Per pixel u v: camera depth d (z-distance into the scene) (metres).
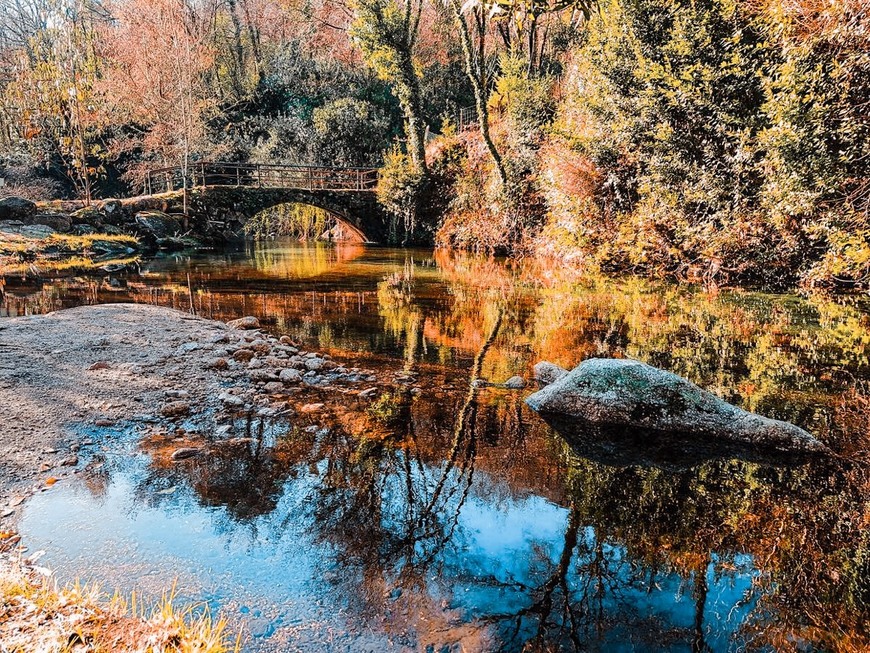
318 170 23.78
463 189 19.41
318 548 2.59
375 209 21.72
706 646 2.06
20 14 36.12
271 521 2.80
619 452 3.75
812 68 8.21
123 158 26.92
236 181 24.19
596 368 4.50
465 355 6.09
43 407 4.05
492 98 19.94
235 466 3.38
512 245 16.78
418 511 2.95
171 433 3.83
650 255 11.62
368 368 5.60
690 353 6.01
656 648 2.04
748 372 5.31
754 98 9.65
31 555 2.44
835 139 8.09
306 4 29.56
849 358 5.77
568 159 13.45
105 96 21.55
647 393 4.26
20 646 1.69
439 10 26.56
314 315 8.16
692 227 10.77
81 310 7.14
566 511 3.01
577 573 2.48
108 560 2.43
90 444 3.61
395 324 7.62
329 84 29.36
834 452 3.72
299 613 2.16
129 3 27.92
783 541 2.75
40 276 11.44
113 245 15.48
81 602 2.01
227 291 10.12
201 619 2.00
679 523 2.91
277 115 29.59
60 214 16.20
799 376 5.20
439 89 28.50
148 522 2.75
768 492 3.23
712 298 9.09
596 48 12.05
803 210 8.70
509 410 4.48
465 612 2.20
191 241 18.59
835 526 2.88
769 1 8.86
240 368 5.29
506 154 17.47
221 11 34.41
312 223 27.91
